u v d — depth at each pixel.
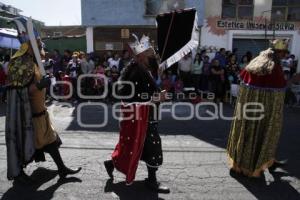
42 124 4.15
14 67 4.02
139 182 4.36
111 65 12.15
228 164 5.03
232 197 4.02
